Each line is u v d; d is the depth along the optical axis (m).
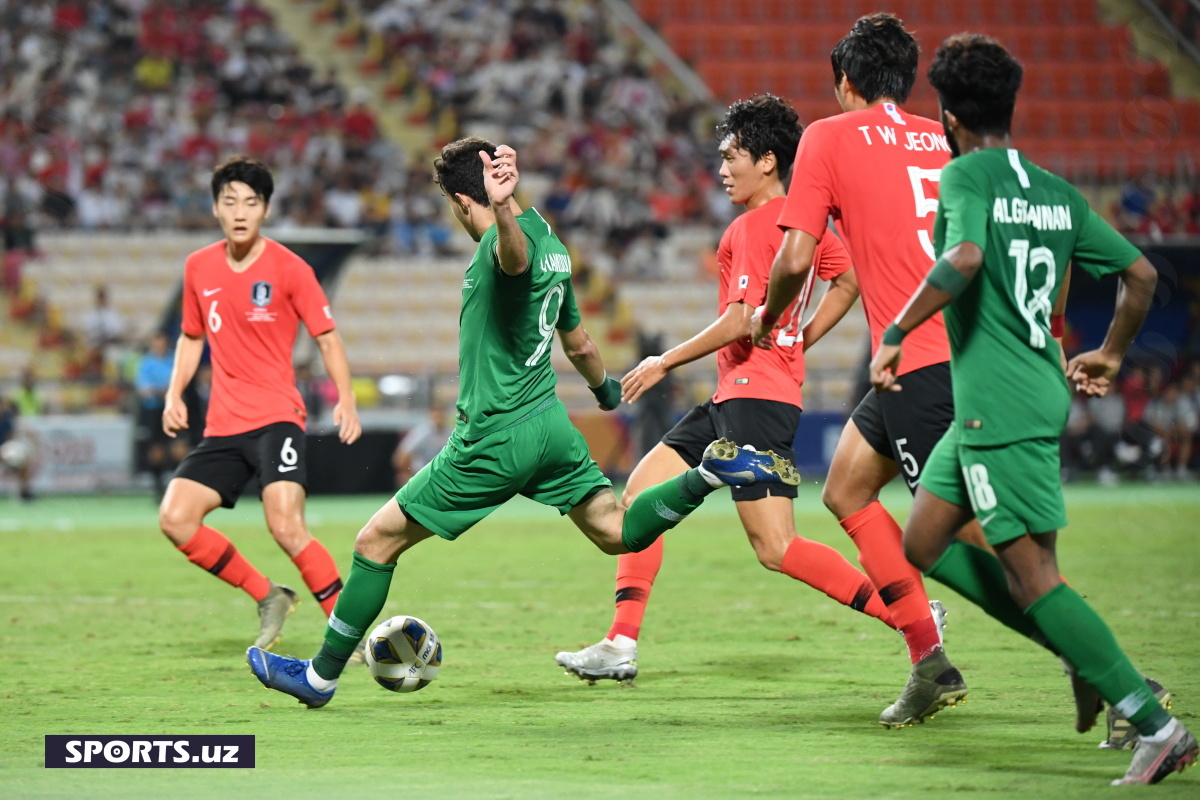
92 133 66.88
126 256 63.19
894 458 13.77
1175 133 75.12
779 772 11.09
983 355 11.02
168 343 49.25
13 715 13.91
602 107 75.31
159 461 47.22
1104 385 12.10
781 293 13.33
